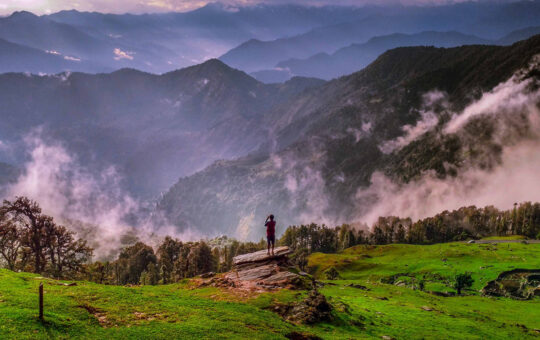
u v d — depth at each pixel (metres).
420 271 147.62
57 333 19.50
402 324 42.31
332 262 187.88
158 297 29.58
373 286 78.25
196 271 132.75
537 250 172.00
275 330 26.25
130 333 21.20
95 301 25.98
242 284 37.12
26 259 87.25
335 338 29.36
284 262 42.62
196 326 23.55
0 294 23.56
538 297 111.69
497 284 124.56
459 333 43.00
